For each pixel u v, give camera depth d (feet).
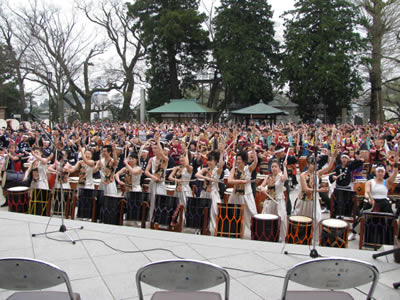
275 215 21.45
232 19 136.05
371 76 136.46
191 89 165.07
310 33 127.13
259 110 109.50
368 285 14.34
